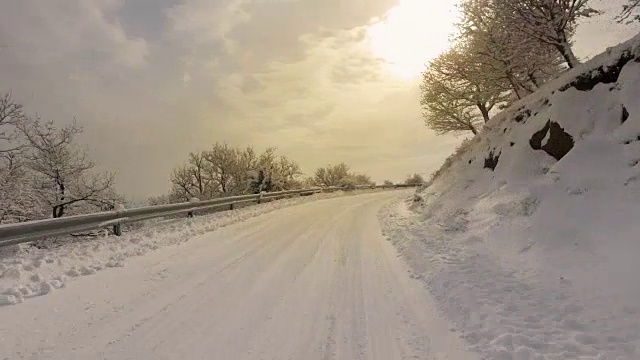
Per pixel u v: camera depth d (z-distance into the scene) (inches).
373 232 522.3
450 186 593.6
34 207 705.6
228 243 414.3
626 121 343.3
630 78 360.5
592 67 411.5
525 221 346.6
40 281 252.7
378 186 1943.9
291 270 314.8
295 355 172.4
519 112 523.8
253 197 868.0
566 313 204.7
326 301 243.4
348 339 189.8
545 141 423.8
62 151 776.9
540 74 689.6
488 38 619.5
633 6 449.4
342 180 2100.1
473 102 939.3
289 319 212.8
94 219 378.6
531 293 237.3
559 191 343.9
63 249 346.6
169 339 184.1
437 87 971.3
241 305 232.1
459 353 175.6
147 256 343.3
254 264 329.7
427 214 575.5
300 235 479.2
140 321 203.9
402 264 346.3
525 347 169.8
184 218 594.9
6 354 164.1
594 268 247.9
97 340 180.4
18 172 707.4
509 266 301.6
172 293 249.6
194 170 1601.9
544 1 474.3
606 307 203.0
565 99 414.0
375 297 253.3
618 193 297.4
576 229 294.2
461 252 354.3
